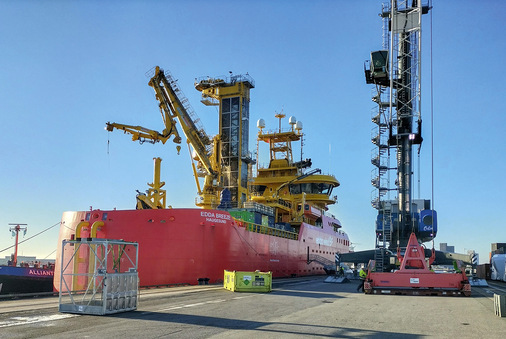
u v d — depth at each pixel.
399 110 41.84
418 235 40.66
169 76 51.12
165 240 35.16
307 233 61.31
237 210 47.16
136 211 36.00
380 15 43.50
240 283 25.36
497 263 49.03
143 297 21.11
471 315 15.49
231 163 61.59
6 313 14.75
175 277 34.72
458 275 24.25
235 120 62.69
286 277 51.84
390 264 38.56
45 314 14.54
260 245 45.09
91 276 14.93
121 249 16.03
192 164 53.44
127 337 10.52
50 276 43.50
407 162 41.59
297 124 66.31
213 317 14.30
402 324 13.23
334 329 12.15
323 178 66.38
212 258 36.38
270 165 67.75
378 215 43.25
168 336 10.71
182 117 51.38
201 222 36.25
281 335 11.09
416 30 41.62
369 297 22.89
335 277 38.97
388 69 42.78
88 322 12.87
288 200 62.84
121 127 44.06
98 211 37.06
